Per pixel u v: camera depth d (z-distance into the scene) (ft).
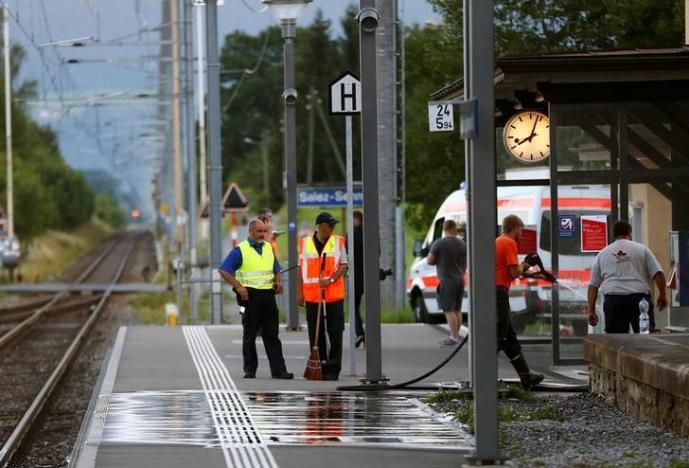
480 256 95.20
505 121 184.44
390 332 233.76
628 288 147.95
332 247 163.32
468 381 140.46
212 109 295.48
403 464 99.55
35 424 176.96
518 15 290.76
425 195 329.31
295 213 240.53
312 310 162.71
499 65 156.15
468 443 110.11
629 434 111.34
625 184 167.12
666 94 165.48
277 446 108.99
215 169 295.69
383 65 276.82
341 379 162.91
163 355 195.52
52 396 210.18
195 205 424.46
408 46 318.65
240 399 141.69
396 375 164.25
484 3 94.43
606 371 131.13
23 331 345.10
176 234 594.24
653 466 94.43
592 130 166.61
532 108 179.93
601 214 167.94
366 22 144.97
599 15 285.64
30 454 153.89
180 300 339.77
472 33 94.48
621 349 123.95
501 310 144.87
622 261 148.36
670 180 167.02
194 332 241.76
